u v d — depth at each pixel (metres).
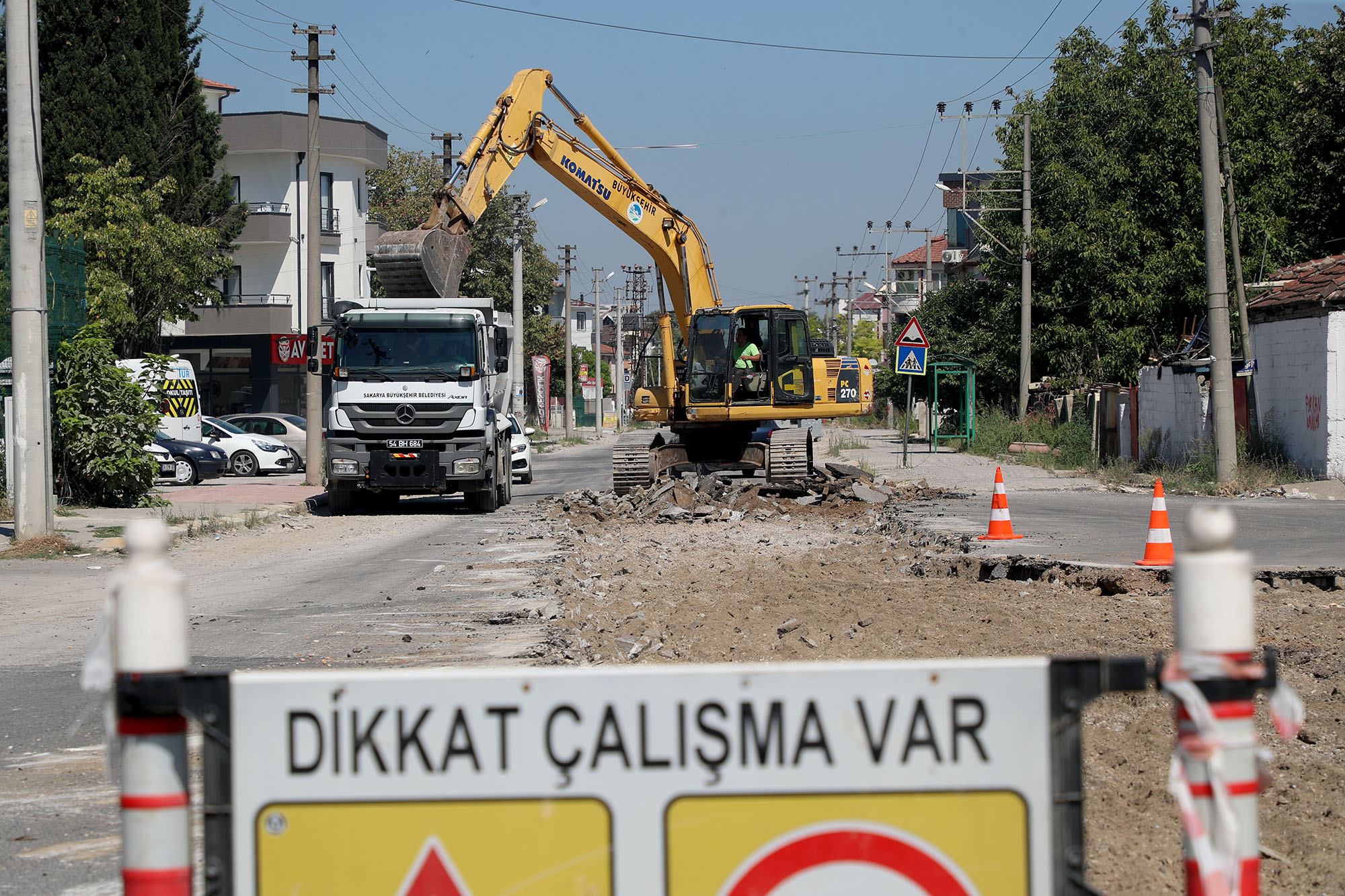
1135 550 20.16
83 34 51.53
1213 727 3.61
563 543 24.03
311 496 37.94
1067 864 3.92
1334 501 29.12
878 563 19.80
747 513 28.83
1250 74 54.56
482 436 32.47
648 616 15.25
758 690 3.94
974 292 72.69
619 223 33.78
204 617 16.47
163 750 3.76
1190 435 40.41
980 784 3.92
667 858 3.96
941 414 69.12
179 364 46.31
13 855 7.92
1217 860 3.61
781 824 3.95
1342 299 32.28
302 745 3.92
